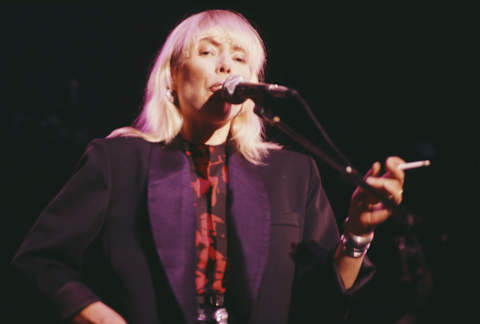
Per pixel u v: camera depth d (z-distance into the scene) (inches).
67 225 66.5
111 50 285.6
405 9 280.4
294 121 203.5
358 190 64.9
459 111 269.4
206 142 77.2
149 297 65.0
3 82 271.3
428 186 235.6
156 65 80.3
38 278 63.2
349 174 60.6
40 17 278.7
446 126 271.3
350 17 286.8
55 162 255.4
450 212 210.7
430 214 216.5
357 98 290.8
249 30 79.2
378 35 288.5
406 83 285.4
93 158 70.7
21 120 261.3
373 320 168.7
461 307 133.1
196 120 75.9
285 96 62.2
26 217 241.6
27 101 270.8
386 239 160.4
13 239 235.6
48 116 267.7
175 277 64.3
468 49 272.1
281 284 69.9
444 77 277.1
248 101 79.8
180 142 76.0
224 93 66.7
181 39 77.4
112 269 66.4
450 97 273.7
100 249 68.2
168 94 78.1
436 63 279.9
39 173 251.4
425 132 277.4
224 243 70.3
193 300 64.4
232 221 70.1
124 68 286.2
